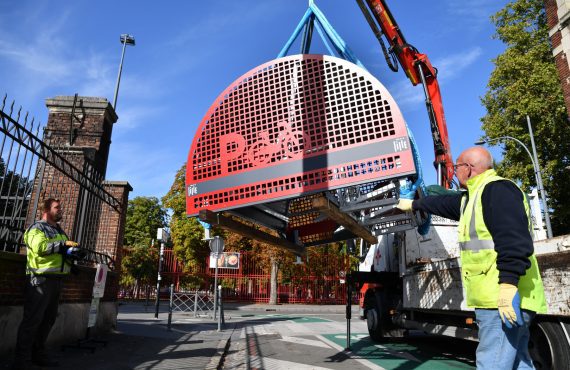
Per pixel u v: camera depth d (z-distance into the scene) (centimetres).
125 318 1265
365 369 576
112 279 834
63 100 876
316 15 586
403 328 859
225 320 1427
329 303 2797
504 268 221
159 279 1388
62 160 591
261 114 449
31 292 441
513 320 215
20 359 425
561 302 382
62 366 475
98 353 576
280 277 2803
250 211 495
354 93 418
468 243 257
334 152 409
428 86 925
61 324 621
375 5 917
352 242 1040
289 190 417
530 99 2148
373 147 396
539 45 2236
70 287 657
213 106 478
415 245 791
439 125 890
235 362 614
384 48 928
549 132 2158
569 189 2166
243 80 471
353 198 455
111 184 895
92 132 862
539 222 830
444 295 602
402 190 430
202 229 2809
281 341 871
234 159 450
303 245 612
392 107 399
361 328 1205
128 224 4394
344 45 543
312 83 437
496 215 235
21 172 502
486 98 2461
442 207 298
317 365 600
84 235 710
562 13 1424
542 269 407
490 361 238
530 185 2280
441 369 584
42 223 477
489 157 270
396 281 890
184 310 1873
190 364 534
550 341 405
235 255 1994
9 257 486
